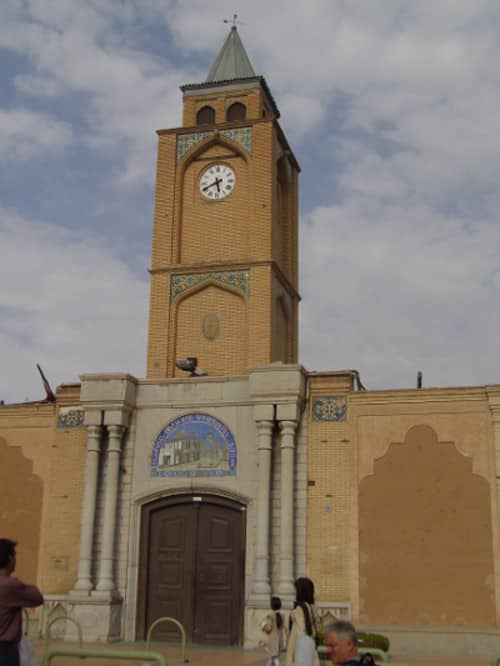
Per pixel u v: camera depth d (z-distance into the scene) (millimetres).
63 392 22641
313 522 20219
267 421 20438
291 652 9492
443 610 19000
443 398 20219
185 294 24734
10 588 7453
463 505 19484
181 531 20984
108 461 21172
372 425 20516
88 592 20250
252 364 23594
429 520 19594
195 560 20672
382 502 19984
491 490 19391
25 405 22781
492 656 18141
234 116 27188
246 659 17156
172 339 24484
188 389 21625
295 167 28672
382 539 19766
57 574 21328
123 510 21234
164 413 21656
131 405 21719
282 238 27344
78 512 21672
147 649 16750
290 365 20500
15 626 7441
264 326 23828
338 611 19422
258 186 25156
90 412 21438
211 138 26000
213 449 21094
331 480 20375
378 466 20234
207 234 25422
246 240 24984
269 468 20234
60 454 22234
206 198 25781
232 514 20797
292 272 27234
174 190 25875
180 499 21125
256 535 19922
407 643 18688
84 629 19922
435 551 19391
